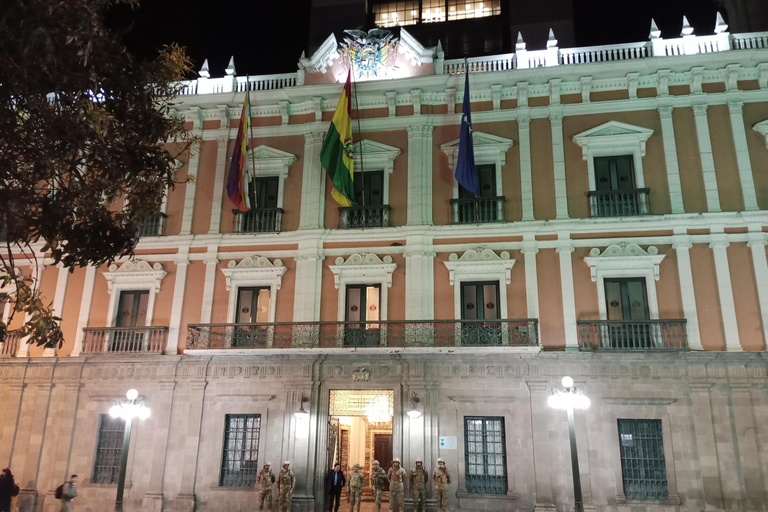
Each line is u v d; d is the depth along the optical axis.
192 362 19.67
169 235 21.03
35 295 9.49
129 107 9.76
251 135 20.81
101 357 20.09
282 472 17.47
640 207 18.92
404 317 19.22
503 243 19.34
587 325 18.19
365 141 21.08
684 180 19.05
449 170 20.44
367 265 19.78
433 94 21.00
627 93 20.08
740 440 16.67
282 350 18.62
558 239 19.09
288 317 19.84
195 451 18.95
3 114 8.42
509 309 18.80
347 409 19.58
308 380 18.88
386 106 21.34
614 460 17.11
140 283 20.84
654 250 18.50
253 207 21.12
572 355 17.81
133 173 9.89
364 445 25.58
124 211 10.43
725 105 19.44
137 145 9.89
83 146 9.38
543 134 20.20
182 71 11.02
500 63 21.30
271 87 22.62
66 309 21.06
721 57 19.22
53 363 20.39
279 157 21.41
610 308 18.52
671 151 19.27
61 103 9.05
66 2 8.39
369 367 18.78
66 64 8.71
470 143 19.09
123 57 9.56
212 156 21.84
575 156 19.86
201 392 19.45
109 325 20.56
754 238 18.11
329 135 19.80
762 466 16.39
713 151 19.09
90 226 9.55
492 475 17.75
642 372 17.59
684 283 18.14
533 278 18.89
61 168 9.41
